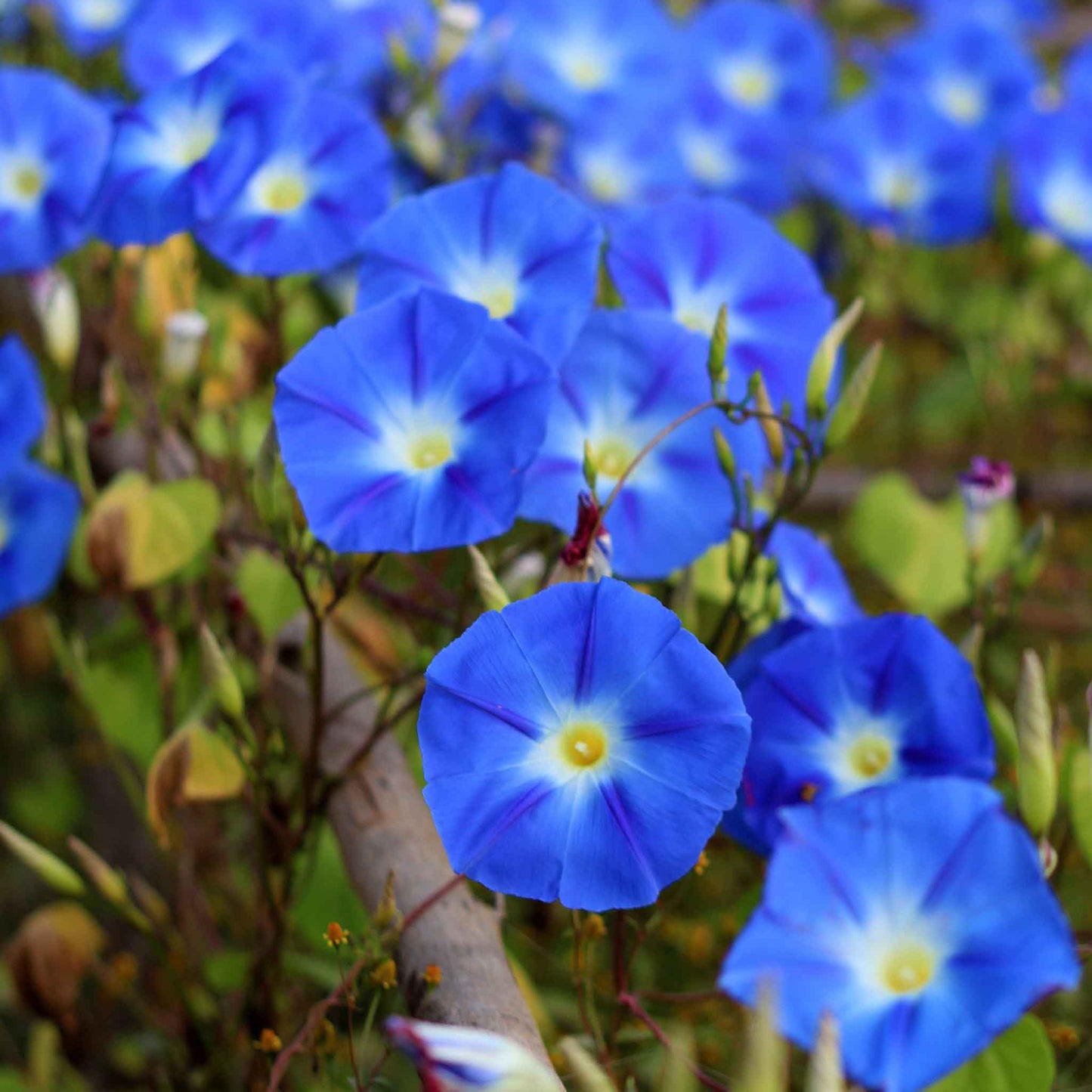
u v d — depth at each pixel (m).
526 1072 0.87
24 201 1.16
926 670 0.98
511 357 1.00
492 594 0.97
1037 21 1.83
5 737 1.44
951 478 1.53
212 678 1.03
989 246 1.67
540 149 1.38
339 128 1.10
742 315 1.10
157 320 1.24
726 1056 1.12
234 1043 1.16
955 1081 0.93
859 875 0.90
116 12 1.33
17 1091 1.23
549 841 0.93
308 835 1.11
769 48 1.57
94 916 1.33
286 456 0.99
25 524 1.14
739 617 1.07
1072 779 0.99
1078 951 0.97
